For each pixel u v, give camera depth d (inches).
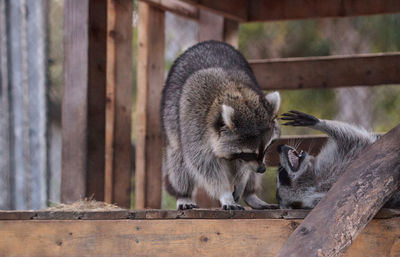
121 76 440.1
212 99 312.5
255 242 239.0
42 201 577.0
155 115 483.8
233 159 306.5
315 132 777.6
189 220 242.7
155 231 243.8
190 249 242.1
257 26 880.9
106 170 436.1
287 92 808.3
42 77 592.7
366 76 493.0
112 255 245.0
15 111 576.4
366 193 220.7
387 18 860.0
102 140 347.9
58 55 604.7
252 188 335.6
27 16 584.1
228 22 486.3
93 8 342.6
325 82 500.7
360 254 231.9
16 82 576.4
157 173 485.7
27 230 249.3
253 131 298.8
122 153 442.0
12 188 571.8
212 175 309.7
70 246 247.0
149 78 478.9
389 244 231.8
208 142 307.4
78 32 342.6
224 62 347.6
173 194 354.3
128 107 446.3
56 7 605.3
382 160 229.1
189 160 315.9
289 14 477.1
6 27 572.4
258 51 882.1
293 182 303.4
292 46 889.5
